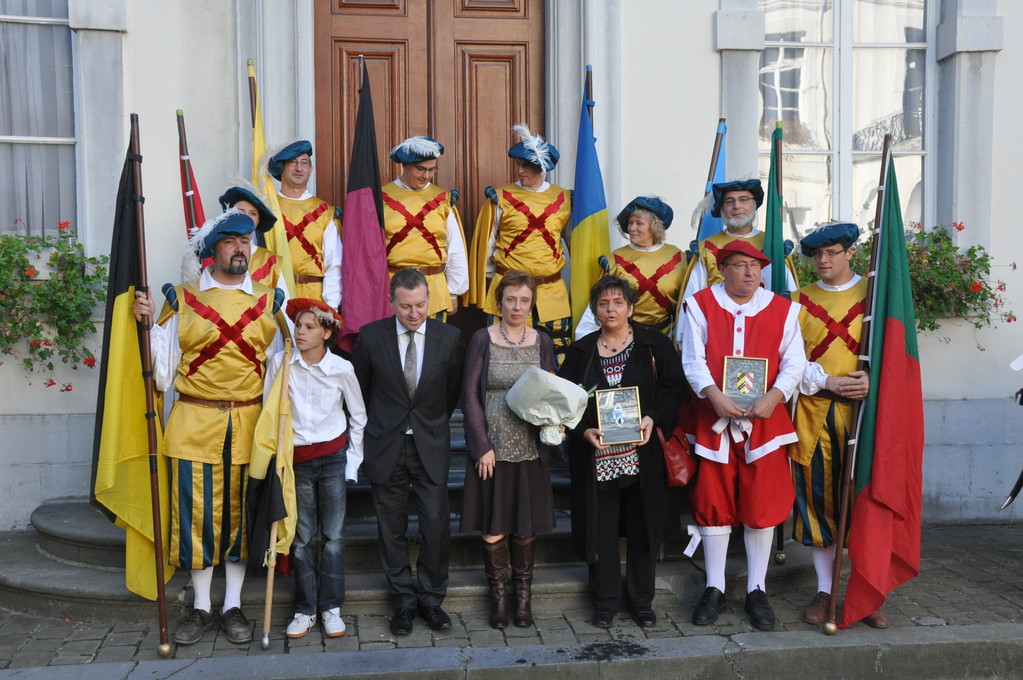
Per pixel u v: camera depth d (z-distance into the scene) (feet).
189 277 11.79
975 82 17.37
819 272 12.84
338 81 16.80
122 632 12.07
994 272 17.42
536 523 11.95
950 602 13.01
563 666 10.84
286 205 14.44
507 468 11.96
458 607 12.73
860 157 18.17
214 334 11.32
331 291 14.49
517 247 15.05
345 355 14.34
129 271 11.47
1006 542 16.12
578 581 12.82
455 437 15.76
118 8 15.49
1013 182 17.48
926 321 16.81
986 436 17.38
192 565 11.46
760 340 12.10
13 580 12.84
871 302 12.24
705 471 12.28
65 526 14.03
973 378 17.38
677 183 16.98
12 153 16.03
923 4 18.10
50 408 15.60
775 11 17.90
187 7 15.83
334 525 11.85
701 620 12.12
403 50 16.98
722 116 17.02
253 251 13.23
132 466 11.79
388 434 11.82
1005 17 17.39
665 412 12.07
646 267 14.39
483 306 15.29
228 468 11.53
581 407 11.43
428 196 14.94
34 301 15.06
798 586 13.71
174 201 15.88
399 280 11.59
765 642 11.45
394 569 12.03
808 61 17.98
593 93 16.57
